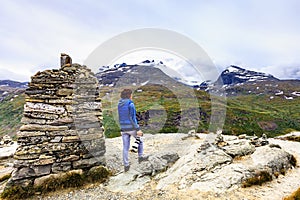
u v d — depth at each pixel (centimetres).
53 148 662
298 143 1288
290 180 695
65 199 604
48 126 664
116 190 641
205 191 596
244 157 831
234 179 641
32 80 666
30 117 653
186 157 827
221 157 782
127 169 714
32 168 636
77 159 691
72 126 693
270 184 652
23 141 638
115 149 912
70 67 712
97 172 700
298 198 543
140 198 591
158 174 732
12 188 611
